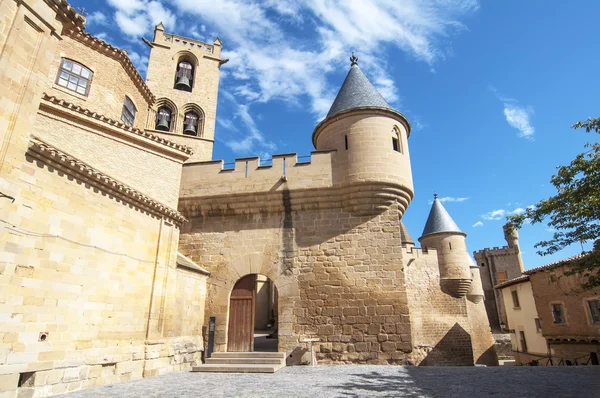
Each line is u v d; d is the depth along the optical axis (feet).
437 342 94.02
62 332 27.55
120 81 56.49
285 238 49.85
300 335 45.29
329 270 47.34
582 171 36.60
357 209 48.78
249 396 25.11
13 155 24.29
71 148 35.53
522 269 184.55
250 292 50.16
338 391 26.30
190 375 36.11
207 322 48.06
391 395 24.56
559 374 32.63
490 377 31.65
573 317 67.62
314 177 50.37
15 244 24.76
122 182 38.34
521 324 91.40
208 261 50.88
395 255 46.47
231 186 52.24
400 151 52.13
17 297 24.53
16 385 23.70
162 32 85.35
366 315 44.78
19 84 24.77
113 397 25.23
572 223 36.94
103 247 32.50
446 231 105.91
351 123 51.44
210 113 83.05
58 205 28.58
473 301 114.42
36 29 26.14
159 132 75.82
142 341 35.83
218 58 88.74
